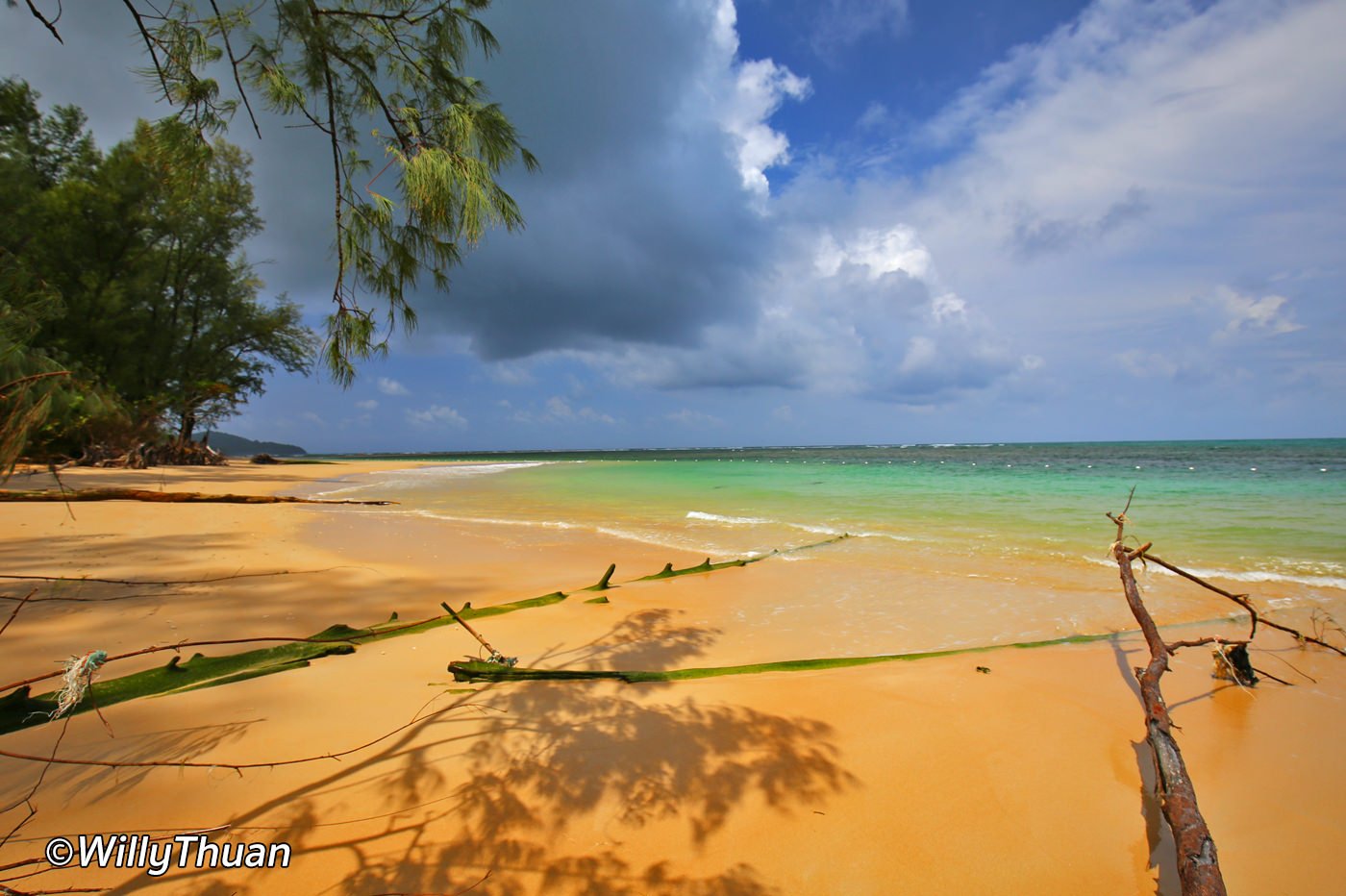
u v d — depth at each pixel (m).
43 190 20.86
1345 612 4.82
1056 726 2.98
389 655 3.79
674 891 1.83
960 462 34.59
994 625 4.70
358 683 3.32
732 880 1.90
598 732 2.83
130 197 21.56
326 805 2.19
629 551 7.85
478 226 2.89
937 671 3.65
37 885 1.72
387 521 10.60
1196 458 36.03
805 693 3.32
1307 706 3.25
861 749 2.72
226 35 2.73
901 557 7.25
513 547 8.12
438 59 3.03
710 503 13.67
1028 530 8.98
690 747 2.70
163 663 3.53
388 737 2.71
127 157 21.25
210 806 2.15
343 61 2.91
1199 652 4.05
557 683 3.42
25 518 8.59
